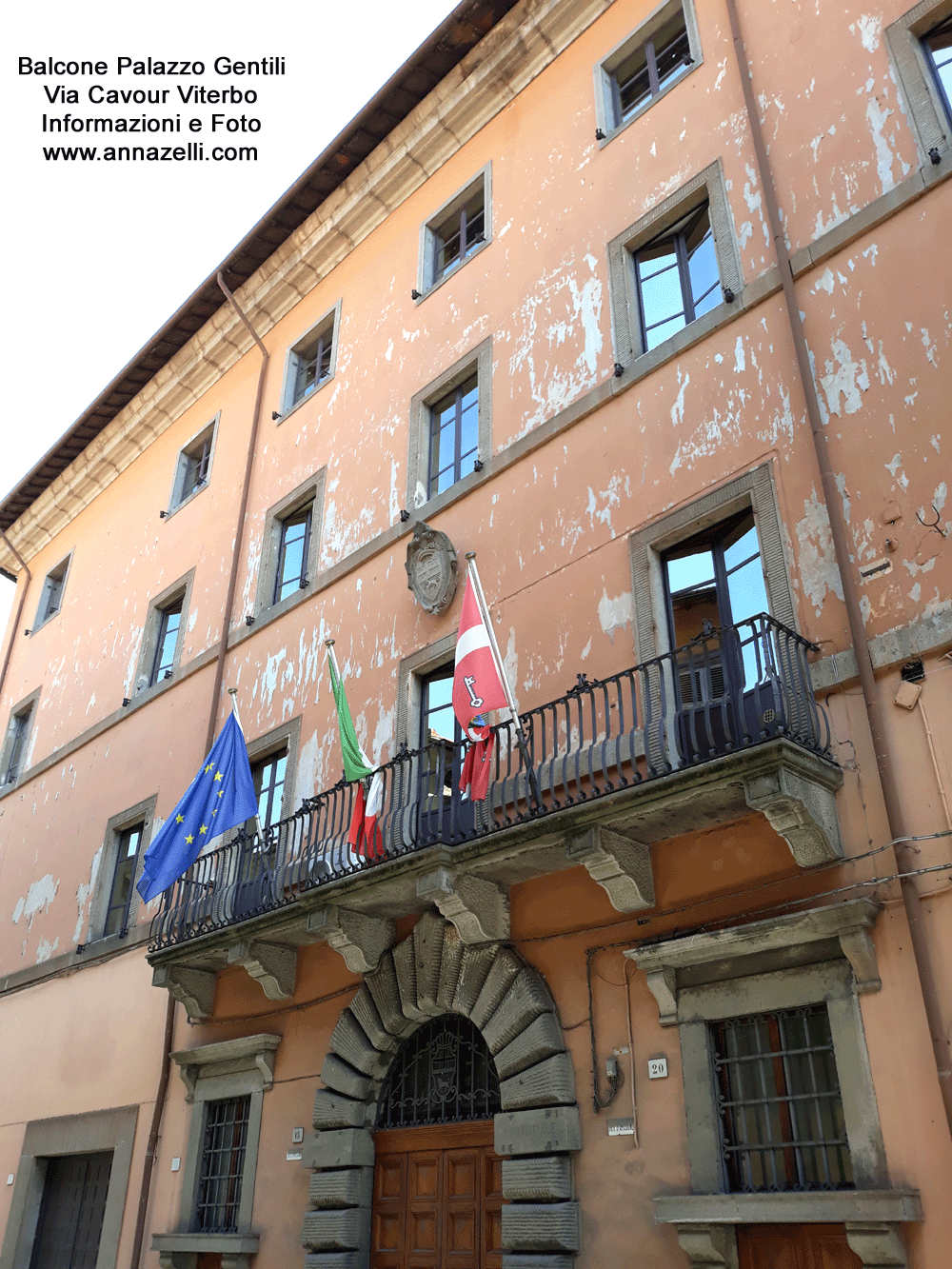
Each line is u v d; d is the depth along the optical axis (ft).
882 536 26.02
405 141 50.21
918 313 27.37
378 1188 32.14
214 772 38.04
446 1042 32.30
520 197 43.45
